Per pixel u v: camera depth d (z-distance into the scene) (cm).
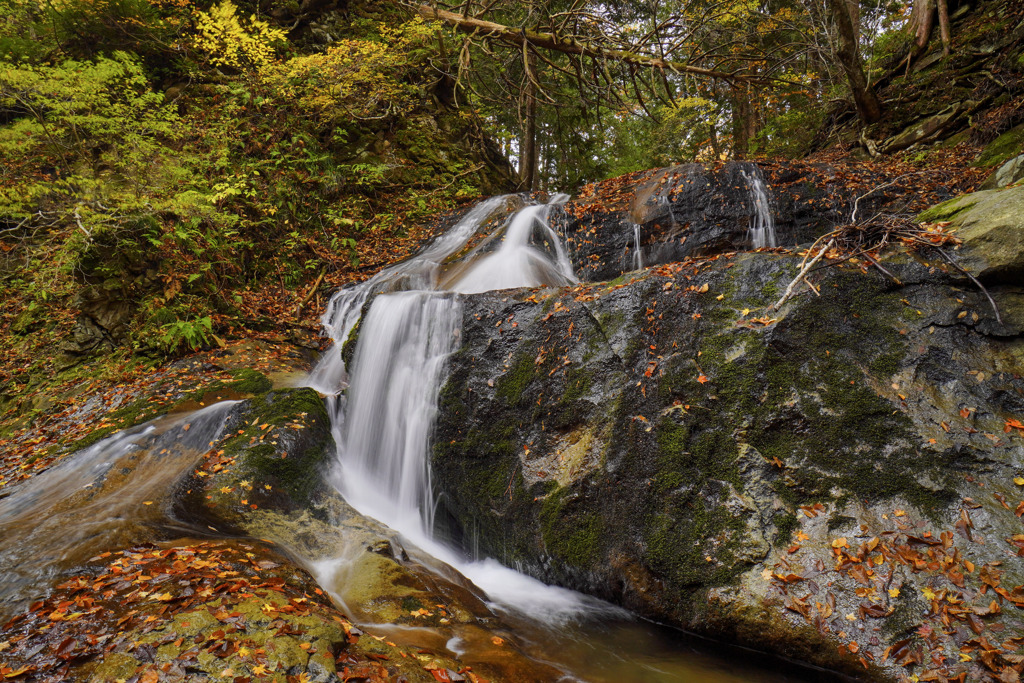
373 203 1230
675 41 826
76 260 741
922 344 384
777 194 802
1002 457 335
